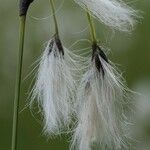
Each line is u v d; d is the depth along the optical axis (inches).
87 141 12.5
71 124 13.3
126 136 12.6
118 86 12.5
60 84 12.4
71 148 12.7
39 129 26.0
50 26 27.7
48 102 12.5
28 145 26.0
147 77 27.1
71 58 12.5
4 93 29.0
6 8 30.6
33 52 27.7
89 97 12.4
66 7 26.9
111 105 12.5
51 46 12.4
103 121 12.4
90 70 12.4
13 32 30.5
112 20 12.0
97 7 12.0
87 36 25.8
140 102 23.4
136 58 27.7
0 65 29.6
